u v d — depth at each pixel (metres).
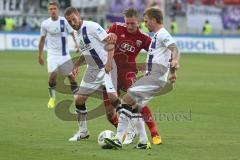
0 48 104.31
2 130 32.12
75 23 29.38
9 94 47.97
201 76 67.62
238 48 113.06
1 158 25.06
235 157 25.86
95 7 118.25
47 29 43.84
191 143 29.20
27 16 112.50
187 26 122.62
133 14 29.88
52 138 30.09
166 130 32.97
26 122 34.88
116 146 27.28
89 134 31.47
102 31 29.27
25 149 27.05
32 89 51.47
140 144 27.62
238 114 39.16
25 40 105.62
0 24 111.06
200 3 124.12
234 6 124.31
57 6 44.06
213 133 32.12
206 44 112.38
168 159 25.30
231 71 75.25
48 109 40.22
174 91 51.84
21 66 75.00
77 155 25.86
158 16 28.05
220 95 49.50
